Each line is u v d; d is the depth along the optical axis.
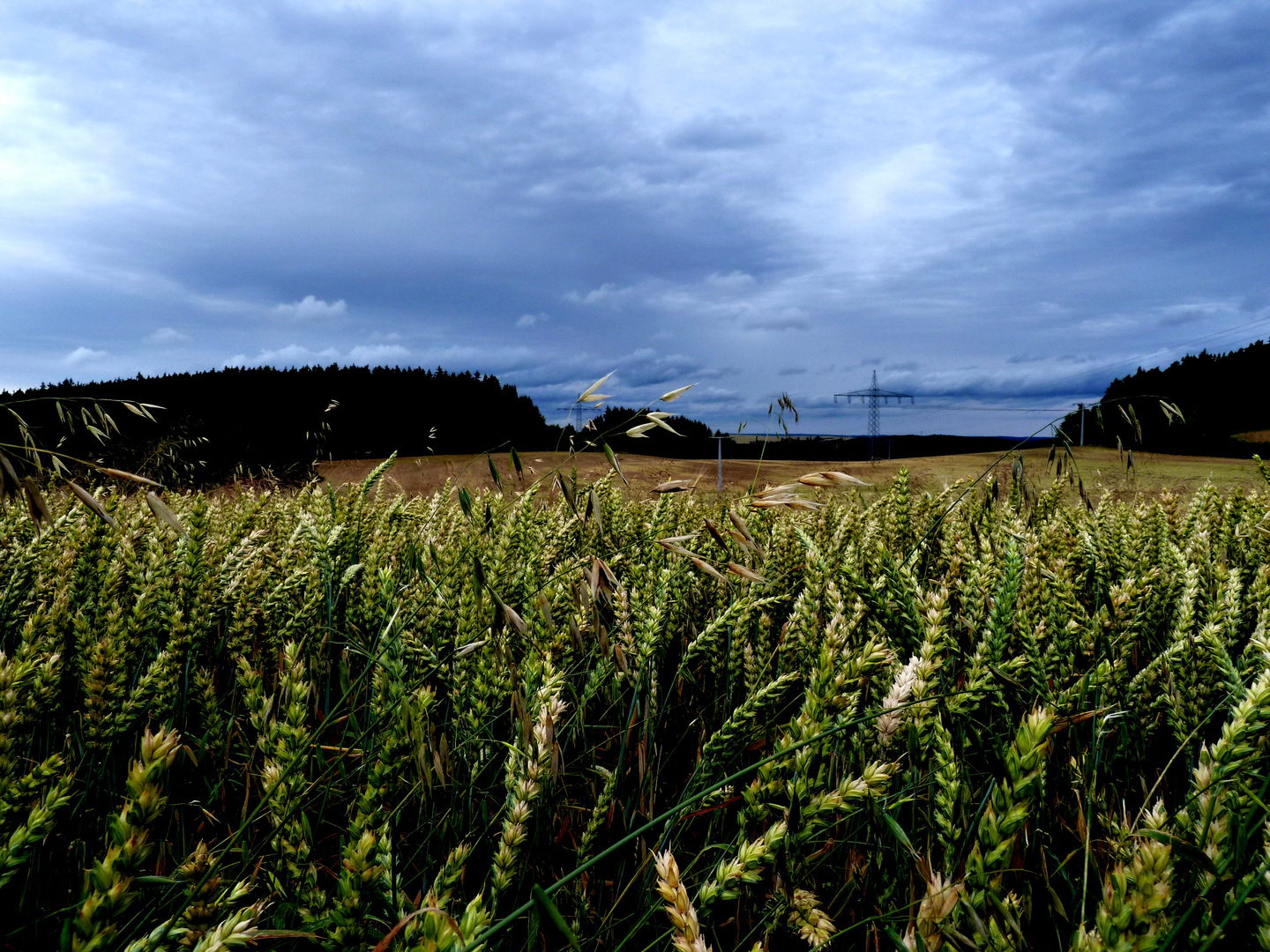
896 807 1.19
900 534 2.75
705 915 0.86
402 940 0.78
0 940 0.97
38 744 1.45
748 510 2.57
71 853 1.12
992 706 1.18
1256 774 0.76
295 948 0.96
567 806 1.43
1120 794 1.29
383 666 1.30
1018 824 0.68
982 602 1.50
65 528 2.18
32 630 1.29
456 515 2.70
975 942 0.68
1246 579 2.10
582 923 1.12
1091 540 2.03
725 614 1.59
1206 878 0.72
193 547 1.67
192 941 0.69
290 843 0.93
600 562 1.45
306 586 1.97
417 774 1.22
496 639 1.40
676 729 1.88
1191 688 1.31
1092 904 1.03
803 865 0.97
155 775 0.62
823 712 0.94
